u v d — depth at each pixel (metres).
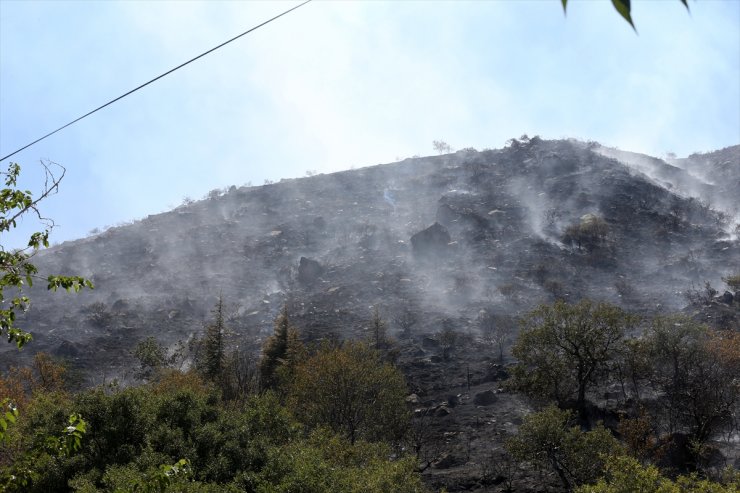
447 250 123.19
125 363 83.94
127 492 13.44
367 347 61.91
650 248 121.94
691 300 93.31
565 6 2.83
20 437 24.12
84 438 24.91
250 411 31.19
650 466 23.84
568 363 53.16
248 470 25.38
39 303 113.69
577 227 127.56
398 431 48.66
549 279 106.25
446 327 89.12
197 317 104.81
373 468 28.33
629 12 2.70
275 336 68.31
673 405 49.53
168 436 25.86
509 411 58.81
